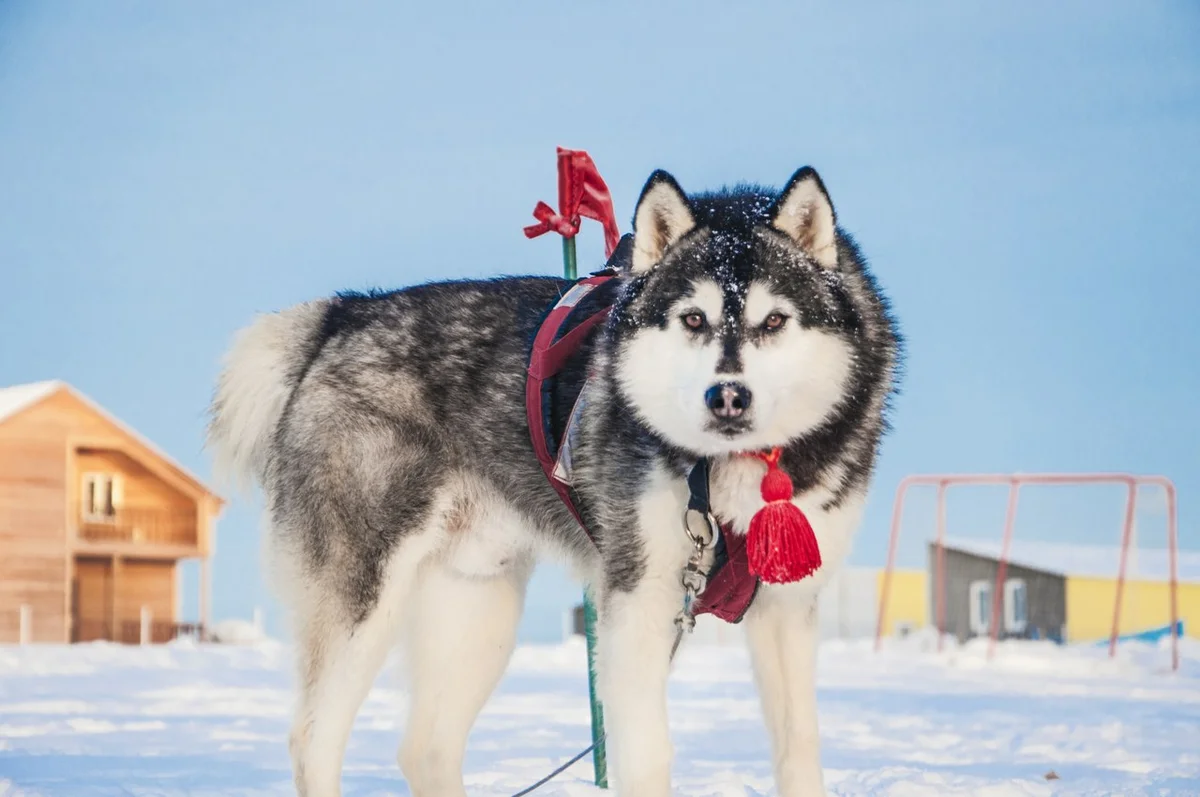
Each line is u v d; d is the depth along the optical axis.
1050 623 23.56
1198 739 6.69
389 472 4.67
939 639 16.03
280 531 4.76
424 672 4.88
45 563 26.12
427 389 4.69
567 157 5.25
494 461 4.64
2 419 25.86
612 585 4.11
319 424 4.75
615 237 5.39
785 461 3.96
